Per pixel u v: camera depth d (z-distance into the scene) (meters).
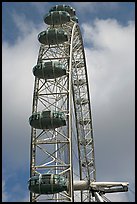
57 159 56.41
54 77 61.00
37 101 60.88
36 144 57.56
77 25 71.38
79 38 73.88
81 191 69.62
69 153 54.78
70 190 52.56
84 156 77.69
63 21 69.94
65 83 60.78
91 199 67.06
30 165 56.78
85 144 78.44
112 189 66.12
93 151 78.75
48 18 70.06
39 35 65.69
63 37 64.81
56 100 60.25
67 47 65.88
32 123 57.12
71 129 56.31
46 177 52.12
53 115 55.84
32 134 58.25
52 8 75.94
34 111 60.38
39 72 60.81
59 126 56.72
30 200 54.72
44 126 56.50
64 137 55.91
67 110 58.06
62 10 75.19
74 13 76.69
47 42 65.31
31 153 57.56
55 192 52.22
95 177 78.06
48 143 57.00
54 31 64.56
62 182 52.25
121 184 66.00
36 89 61.53
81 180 69.50
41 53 65.31
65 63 63.41
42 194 53.06
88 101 79.06
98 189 66.06
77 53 75.88
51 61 60.50
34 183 52.34
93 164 78.50
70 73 61.19
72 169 53.91
